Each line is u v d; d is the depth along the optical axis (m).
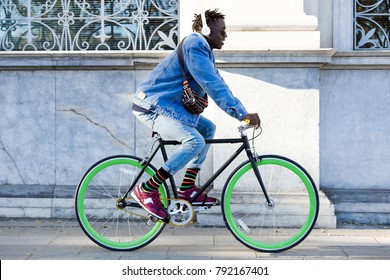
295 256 7.24
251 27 8.98
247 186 8.86
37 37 9.80
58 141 9.53
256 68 8.94
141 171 7.50
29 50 9.80
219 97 6.91
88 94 9.48
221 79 7.18
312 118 8.93
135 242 7.57
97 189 9.32
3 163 9.59
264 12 9.03
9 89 9.56
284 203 8.76
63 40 9.79
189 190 7.46
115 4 9.79
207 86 6.90
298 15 9.01
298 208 8.74
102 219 9.21
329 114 9.47
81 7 9.80
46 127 9.54
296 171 7.42
